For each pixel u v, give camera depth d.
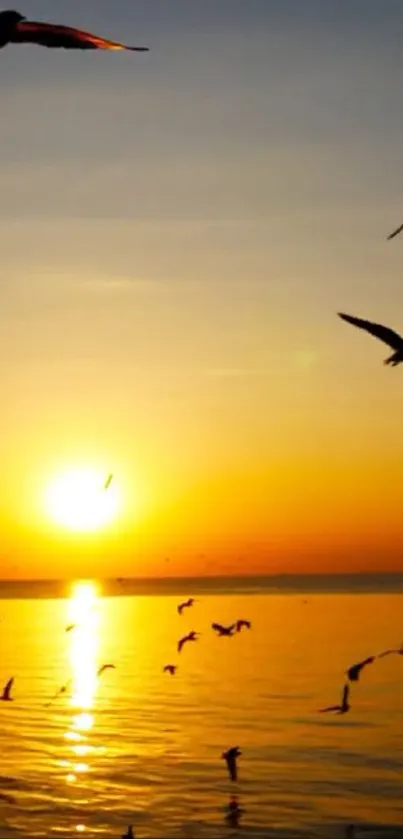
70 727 50.56
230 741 45.84
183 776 38.88
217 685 65.62
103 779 38.47
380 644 88.56
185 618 142.38
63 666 80.06
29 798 35.69
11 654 92.00
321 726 49.09
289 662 78.00
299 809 33.88
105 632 120.12
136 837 31.03
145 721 52.06
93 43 8.91
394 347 12.46
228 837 30.78
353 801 34.72
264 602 179.38
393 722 49.66
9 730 49.81
